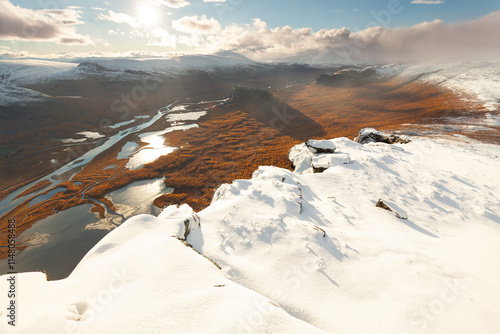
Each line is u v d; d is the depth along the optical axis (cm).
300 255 861
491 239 1170
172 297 495
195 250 797
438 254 961
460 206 1563
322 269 800
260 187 1470
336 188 1778
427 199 1617
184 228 892
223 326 405
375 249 952
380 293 707
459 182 1970
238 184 1528
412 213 1446
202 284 556
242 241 934
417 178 1980
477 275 799
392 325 584
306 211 1355
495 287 729
